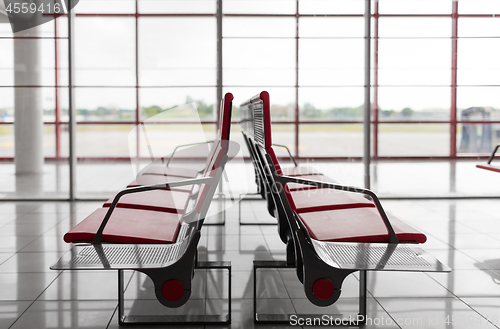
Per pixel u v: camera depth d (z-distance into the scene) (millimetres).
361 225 2152
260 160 2199
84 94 5301
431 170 5453
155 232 2049
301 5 5391
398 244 1958
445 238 3637
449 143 5418
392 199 5461
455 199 5445
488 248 3359
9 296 2455
